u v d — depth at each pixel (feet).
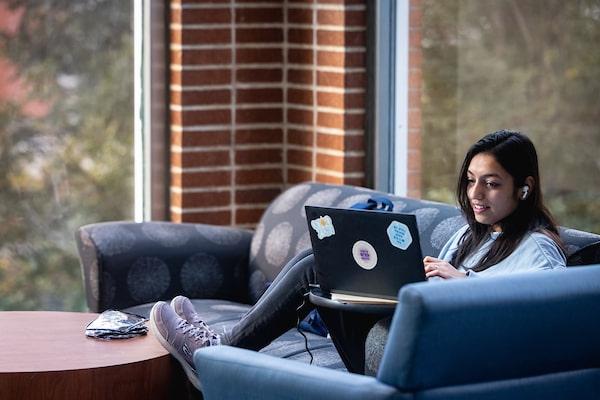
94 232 17.79
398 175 19.79
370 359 13.25
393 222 12.64
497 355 11.35
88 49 20.67
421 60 19.33
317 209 13.24
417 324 10.80
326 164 20.31
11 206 20.48
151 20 20.84
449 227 15.60
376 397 10.90
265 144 21.20
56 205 20.70
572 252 13.99
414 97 19.47
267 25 20.99
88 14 20.63
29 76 20.39
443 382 11.14
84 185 20.83
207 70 20.74
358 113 19.93
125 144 20.98
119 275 17.66
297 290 14.29
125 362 14.11
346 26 19.69
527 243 13.65
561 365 11.93
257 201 21.24
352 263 13.07
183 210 20.83
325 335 16.02
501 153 13.69
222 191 21.03
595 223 16.96
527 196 13.76
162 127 21.06
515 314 11.30
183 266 18.12
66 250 20.79
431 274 13.47
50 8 20.44
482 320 11.10
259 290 18.06
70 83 20.63
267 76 21.08
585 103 16.98
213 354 12.28
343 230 13.06
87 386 13.87
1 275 20.54
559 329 11.67
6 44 20.25
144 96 20.98
